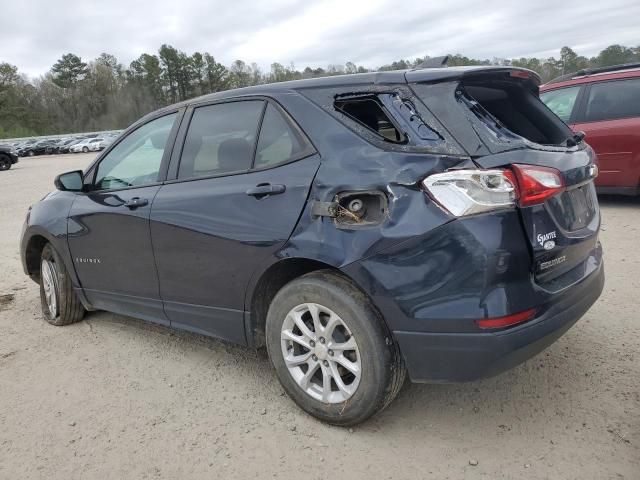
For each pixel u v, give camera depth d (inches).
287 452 107.1
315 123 112.5
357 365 106.1
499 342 93.1
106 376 143.1
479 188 92.9
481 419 114.0
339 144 108.0
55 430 119.0
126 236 145.6
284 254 111.3
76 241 162.7
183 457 107.4
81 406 128.7
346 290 104.8
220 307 128.5
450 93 102.2
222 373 141.3
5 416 125.7
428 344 98.0
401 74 107.5
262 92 124.0
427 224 94.9
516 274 94.8
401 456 103.8
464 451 104.1
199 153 133.8
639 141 267.6
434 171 95.7
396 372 105.0
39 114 4192.9
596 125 279.1
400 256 97.4
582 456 100.1
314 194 107.5
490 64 117.4
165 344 161.8
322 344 110.7
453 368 97.3
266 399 127.3
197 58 4530.0
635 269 194.4
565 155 110.5
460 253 93.0
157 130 147.4
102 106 4461.1
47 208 174.1
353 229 102.5
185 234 129.8
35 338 171.6
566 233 105.8
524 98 124.5
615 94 277.6
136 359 152.6
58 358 155.8
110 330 174.7
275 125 119.2
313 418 117.6
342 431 112.7
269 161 118.3
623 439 103.8
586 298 110.3
